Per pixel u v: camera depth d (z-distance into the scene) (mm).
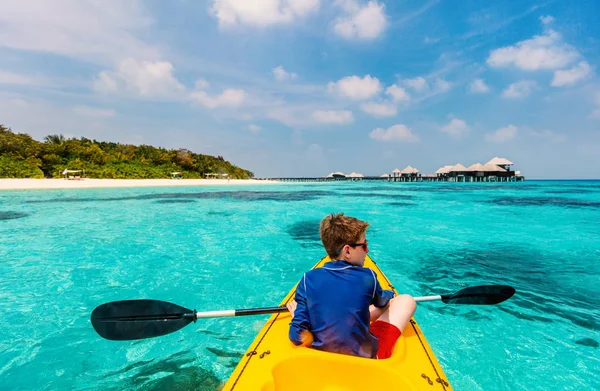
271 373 1748
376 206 16531
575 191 30312
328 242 2088
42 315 4082
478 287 3084
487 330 3646
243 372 1792
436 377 1829
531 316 3980
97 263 6289
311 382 1820
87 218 11852
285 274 5695
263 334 2264
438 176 66438
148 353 3256
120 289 4969
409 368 1907
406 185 47562
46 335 3592
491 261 6430
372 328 2199
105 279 5395
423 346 2184
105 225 10445
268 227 10273
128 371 2963
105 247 7543
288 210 14727
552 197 22344
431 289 4965
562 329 3658
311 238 8664
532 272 5730
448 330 3646
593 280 5285
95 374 2916
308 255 6938
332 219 2127
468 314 4035
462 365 3012
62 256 6754
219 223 11008
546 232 9359
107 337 2574
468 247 7570
